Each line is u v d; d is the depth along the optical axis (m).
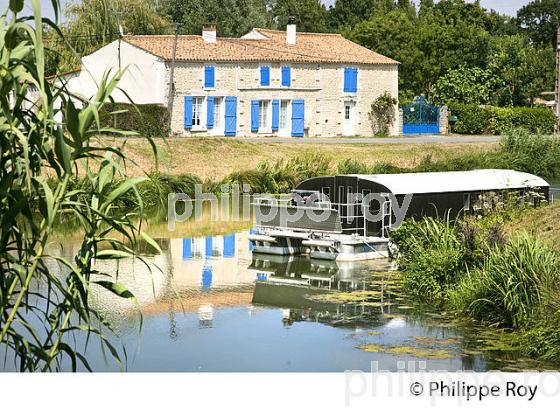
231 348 13.52
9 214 7.88
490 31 81.00
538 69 70.75
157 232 26.27
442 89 69.25
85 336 13.94
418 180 23.41
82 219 8.48
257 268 20.67
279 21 99.56
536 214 21.67
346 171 38.69
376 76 56.81
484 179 24.62
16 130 7.52
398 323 14.98
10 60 7.59
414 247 19.64
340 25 97.19
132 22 60.31
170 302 16.83
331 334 14.38
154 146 8.59
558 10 95.94
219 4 80.56
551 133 60.81
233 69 51.56
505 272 14.65
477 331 14.19
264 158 42.59
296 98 53.72
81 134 8.10
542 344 12.64
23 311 14.97
